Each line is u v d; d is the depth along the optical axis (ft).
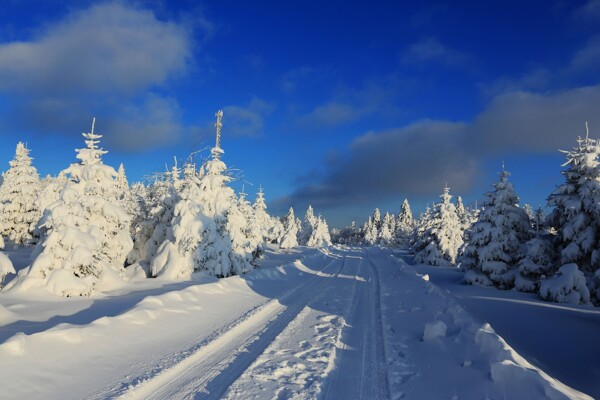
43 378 20.24
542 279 67.00
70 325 27.02
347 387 21.66
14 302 42.52
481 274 85.92
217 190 78.59
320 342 29.71
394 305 46.50
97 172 65.10
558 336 38.24
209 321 35.83
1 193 119.75
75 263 49.57
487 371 21.91
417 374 23.77
